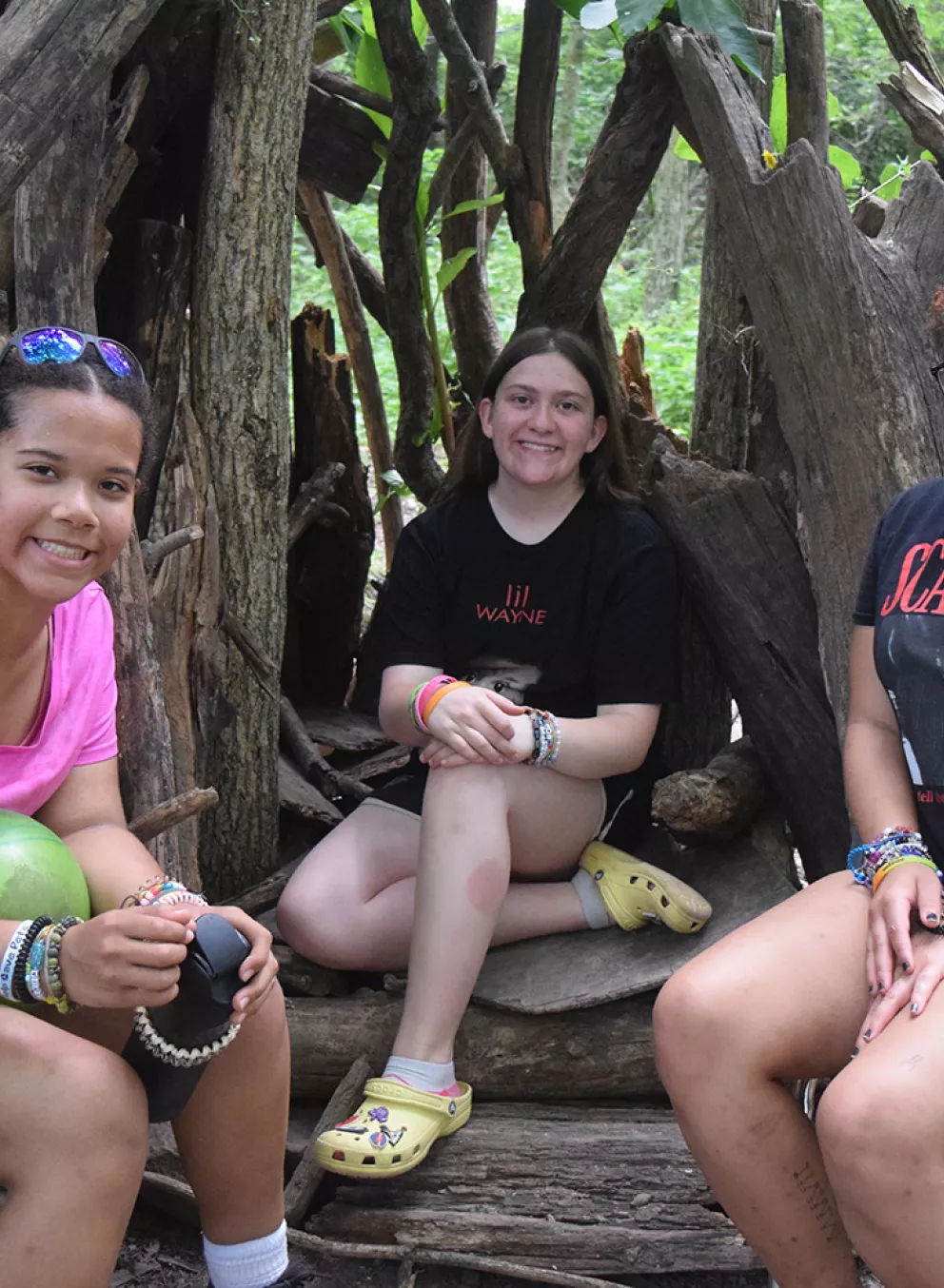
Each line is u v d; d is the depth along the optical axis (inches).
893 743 76.3
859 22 457.7
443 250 145.0
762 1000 67.6
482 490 101.5
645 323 381.1
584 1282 80.0
